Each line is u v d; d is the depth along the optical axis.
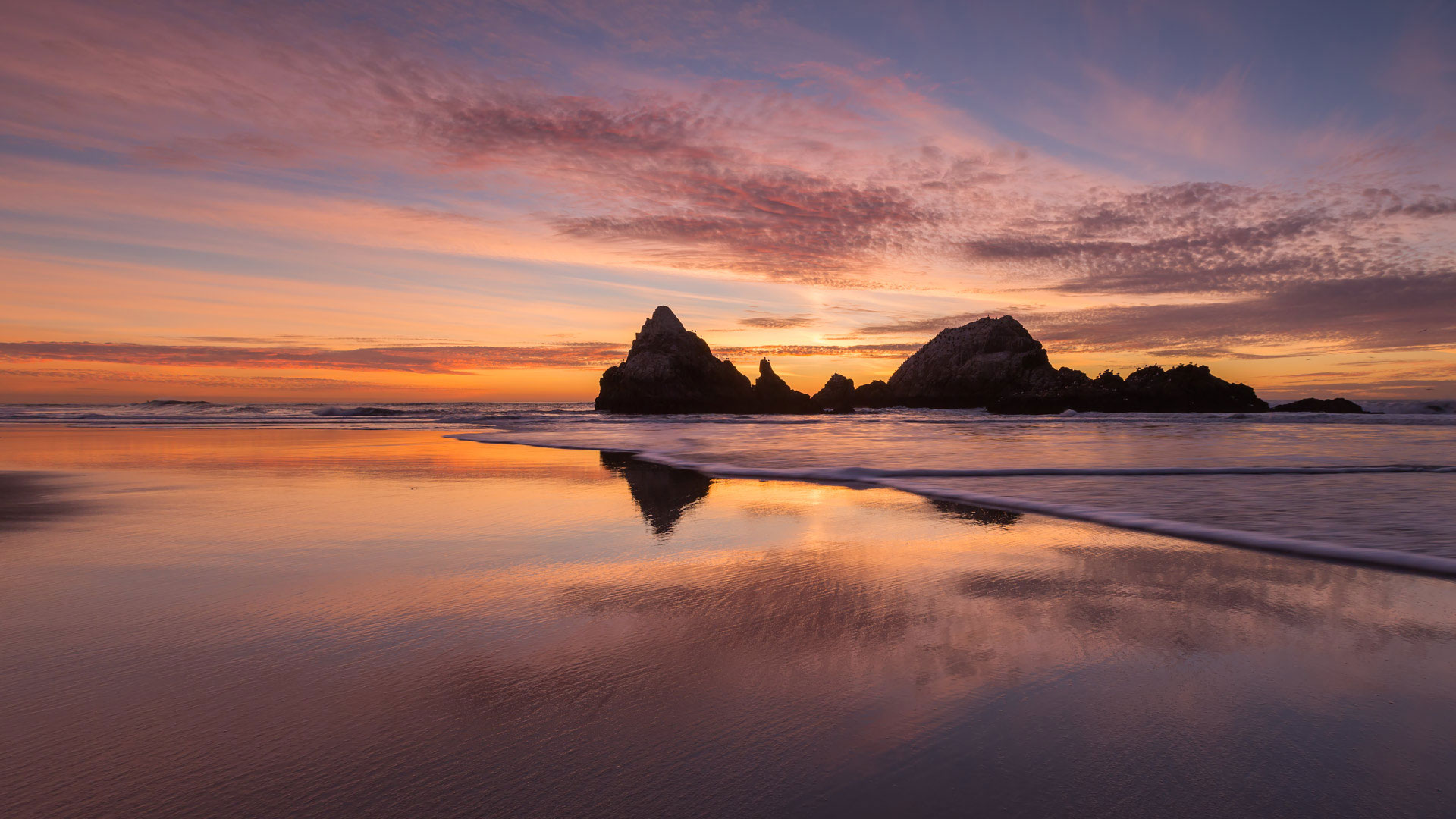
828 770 2.38
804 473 12.02
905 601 4.42
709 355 59.88
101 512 7.73
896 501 8.88
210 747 2.49
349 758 2.43
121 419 39.09
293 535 6.43
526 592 4.59
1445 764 2.40
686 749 2.52
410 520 7.31
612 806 2.16
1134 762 2.42
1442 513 7.88
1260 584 4.84
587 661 3.37
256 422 35.69
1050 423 35.19
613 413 54.72
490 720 2.73
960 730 2.67
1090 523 7.30
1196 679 3.16
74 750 2.45
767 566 5.33
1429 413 45.09
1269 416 41.53
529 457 15.38
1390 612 4.20
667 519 7.49
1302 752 2.48
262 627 3.81
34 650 3.43
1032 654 3.48
